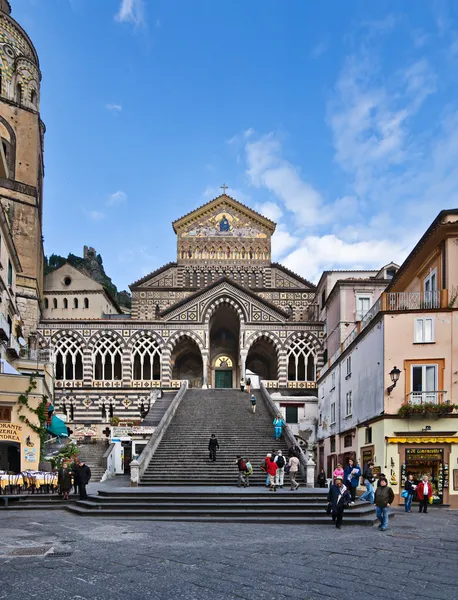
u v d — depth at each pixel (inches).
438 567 514.9
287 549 586.9
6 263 1644.9
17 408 1213.1
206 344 2356.1
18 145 2271.2
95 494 986.1
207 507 879.1
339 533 719.7
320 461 1932.8
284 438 1412.4
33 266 2210.9
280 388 2340.1
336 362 1664.6
